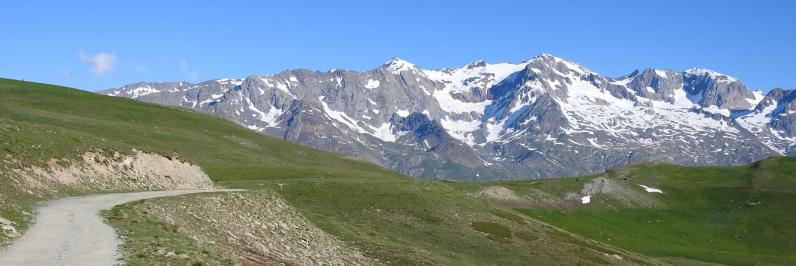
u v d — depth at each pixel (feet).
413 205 308.19
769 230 488.44
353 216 283.59
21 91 569.23
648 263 315.17
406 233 270.26
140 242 129.18
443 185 372.38
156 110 609.83
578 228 467.93
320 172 426.51
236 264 132.05
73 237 128.67
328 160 627.87
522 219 333.83
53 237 127.13
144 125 526.98
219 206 203.72
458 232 282.15
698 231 495.00
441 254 244.22
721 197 570.46
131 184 242.78
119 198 196.44
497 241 280.10
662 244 449.48
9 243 117.91
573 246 302.66
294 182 325.83
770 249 460.14
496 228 299.17
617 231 475.31
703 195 581.53
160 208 174.09
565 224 476.13
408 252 232.73
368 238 249.34
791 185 599.16
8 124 230.68
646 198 570.05
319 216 272.10
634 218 517.55
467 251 259.60
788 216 508.94
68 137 243.81
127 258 113.29
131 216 157.07
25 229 133.08
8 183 178.60
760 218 510.99
